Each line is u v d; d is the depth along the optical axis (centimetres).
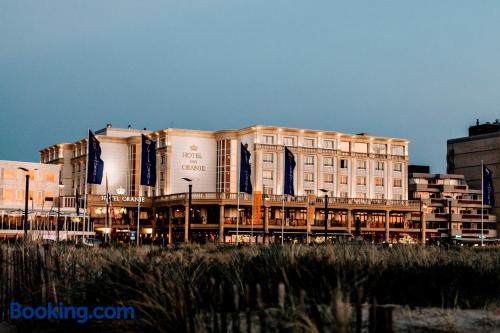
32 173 9569
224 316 967
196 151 10431
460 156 12456
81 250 1800
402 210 10338
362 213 10244
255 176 9731
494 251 2383
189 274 1402
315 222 9862
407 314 1212
